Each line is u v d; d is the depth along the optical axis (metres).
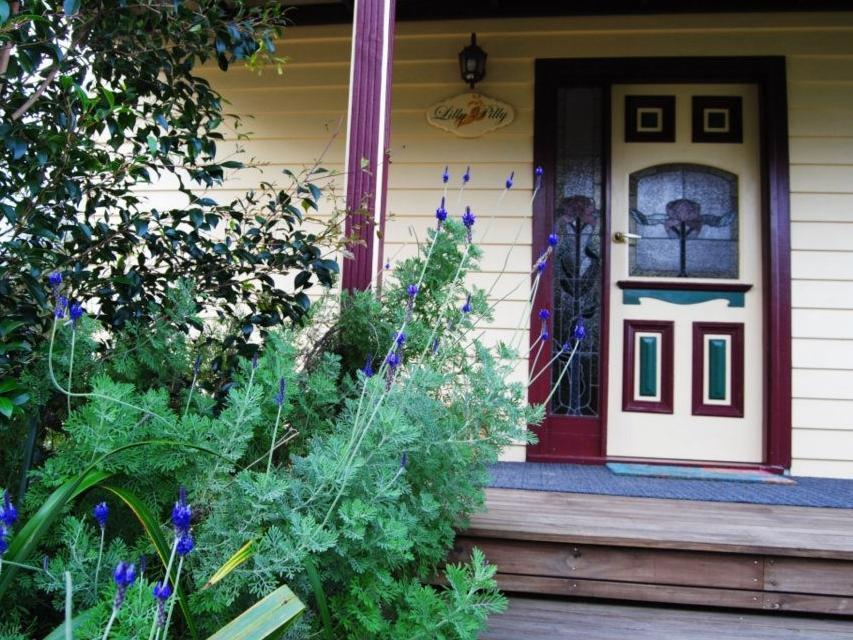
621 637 1.99
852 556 2.04
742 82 3.83
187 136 2.12
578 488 2.98
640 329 3.81
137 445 1.31
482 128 3.88
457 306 2.36
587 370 3.83
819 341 3.63
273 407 1.67
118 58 2.02
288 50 4.05
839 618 2.09
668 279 3.79
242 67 4.08
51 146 1.70
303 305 2.25
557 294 3.86
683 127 3.85
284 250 2.43
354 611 1.45
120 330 1.96
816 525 2.35
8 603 1.40
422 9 3.94
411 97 3.95
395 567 1.67
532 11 3.87
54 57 1.75
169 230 2.11
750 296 3.75
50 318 1.77
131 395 1.57
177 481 1.49
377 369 2.21
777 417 3.61
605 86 3.87
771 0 3.73
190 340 2.21
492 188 3.88
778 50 3.74
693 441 3.73
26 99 1.75
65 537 1.34
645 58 3.80
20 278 1.70
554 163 3.86
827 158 3.70
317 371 2.02
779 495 2.93
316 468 1.41
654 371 3.79
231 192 4.02
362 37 2.49
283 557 1.30
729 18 3.78
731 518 2.44
